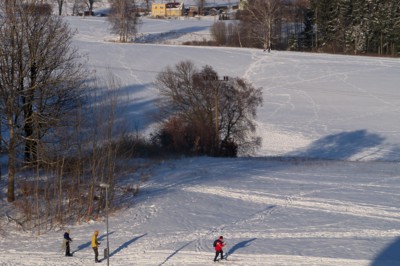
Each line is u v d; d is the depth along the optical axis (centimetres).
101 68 19825
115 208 7012
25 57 7125
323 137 14075
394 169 9744
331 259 5238
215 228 6281
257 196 7719
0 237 6069
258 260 5250
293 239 5856
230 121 12250
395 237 5897
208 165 10044
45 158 7025
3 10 7038
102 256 5481
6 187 7744
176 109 12362
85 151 7719
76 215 6725
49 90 7350
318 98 17588
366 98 17588
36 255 5534
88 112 9181
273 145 13612
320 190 8069
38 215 6375
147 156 10869
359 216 6719
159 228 6297
